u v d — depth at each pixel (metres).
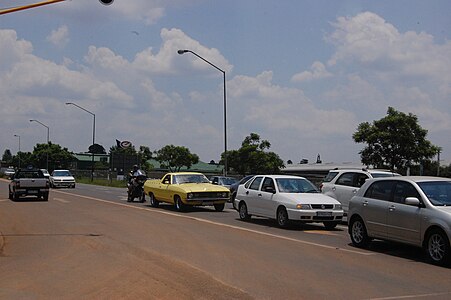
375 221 12.59
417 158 31.50
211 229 17.00
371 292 8.60
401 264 10.98
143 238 14.84
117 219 20.14
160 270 10.32
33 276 9.95
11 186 31.94
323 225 18.47
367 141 31.84
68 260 11.59
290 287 8.94
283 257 11.78
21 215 21.91
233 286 8.98
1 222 19.30
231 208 26.22
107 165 109.19
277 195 17.83
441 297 8.31
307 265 10.86
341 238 15.02
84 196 35.78
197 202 23.33
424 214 11.14
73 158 105.62
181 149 71.06
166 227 17.50
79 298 8.30
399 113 31.89
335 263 11.09
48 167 97.19
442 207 11.02
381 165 31.61
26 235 15.74
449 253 10.57
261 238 14.91
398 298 8.23
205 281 9.35
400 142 31.41
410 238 11.55
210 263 11.04
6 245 13.88
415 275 9.91
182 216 21.53
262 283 9.22
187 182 24.89
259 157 47.31
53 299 8.26
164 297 8.27
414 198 11.38
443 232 10.69
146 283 9.22
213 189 23.75
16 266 10.96
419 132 31.66
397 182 12.32
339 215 17.03
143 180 29.95
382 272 10.18
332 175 19.92
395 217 11.94
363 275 9.91
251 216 20.39
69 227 17.66
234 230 16.78
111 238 14.91
